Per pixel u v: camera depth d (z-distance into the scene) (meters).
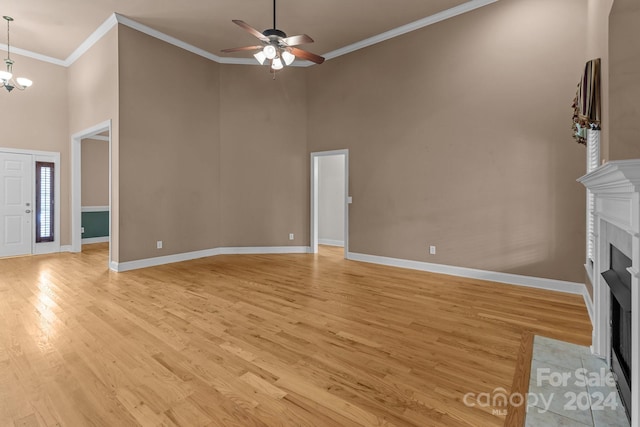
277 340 2.51
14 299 3.49
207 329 2.71
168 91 5.38
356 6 4.50
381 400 1.78
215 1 4.40
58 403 1.73
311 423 1.60
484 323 2.86
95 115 5.45
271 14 4.71
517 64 4.04
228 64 6.20
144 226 5.09
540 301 3.44
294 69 6.36
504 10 4.12
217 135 6.16
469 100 4.42
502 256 4.20
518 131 4.05
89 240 7.63
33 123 6.07
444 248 4.68
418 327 2.77
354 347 2.40
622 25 1.96
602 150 2.52
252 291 3.80
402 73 5.07
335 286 4.03
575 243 3.72
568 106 3.73
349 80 5.73
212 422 1.60
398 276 4.53
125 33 4.84
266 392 1.85
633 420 1.33
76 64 6.01
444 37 4.62
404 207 5.08
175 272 4.75
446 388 1.89
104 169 7.83
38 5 4.47
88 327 2.74
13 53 5.80
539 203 3.93
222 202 6.26
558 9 3.78
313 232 6.42
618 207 1.72
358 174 5.64
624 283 1.74
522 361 2.21
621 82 1.97
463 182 4.49
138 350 2.34
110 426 1.56
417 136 4.92
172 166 5.46
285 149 6.39
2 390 1.84
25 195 6.05
